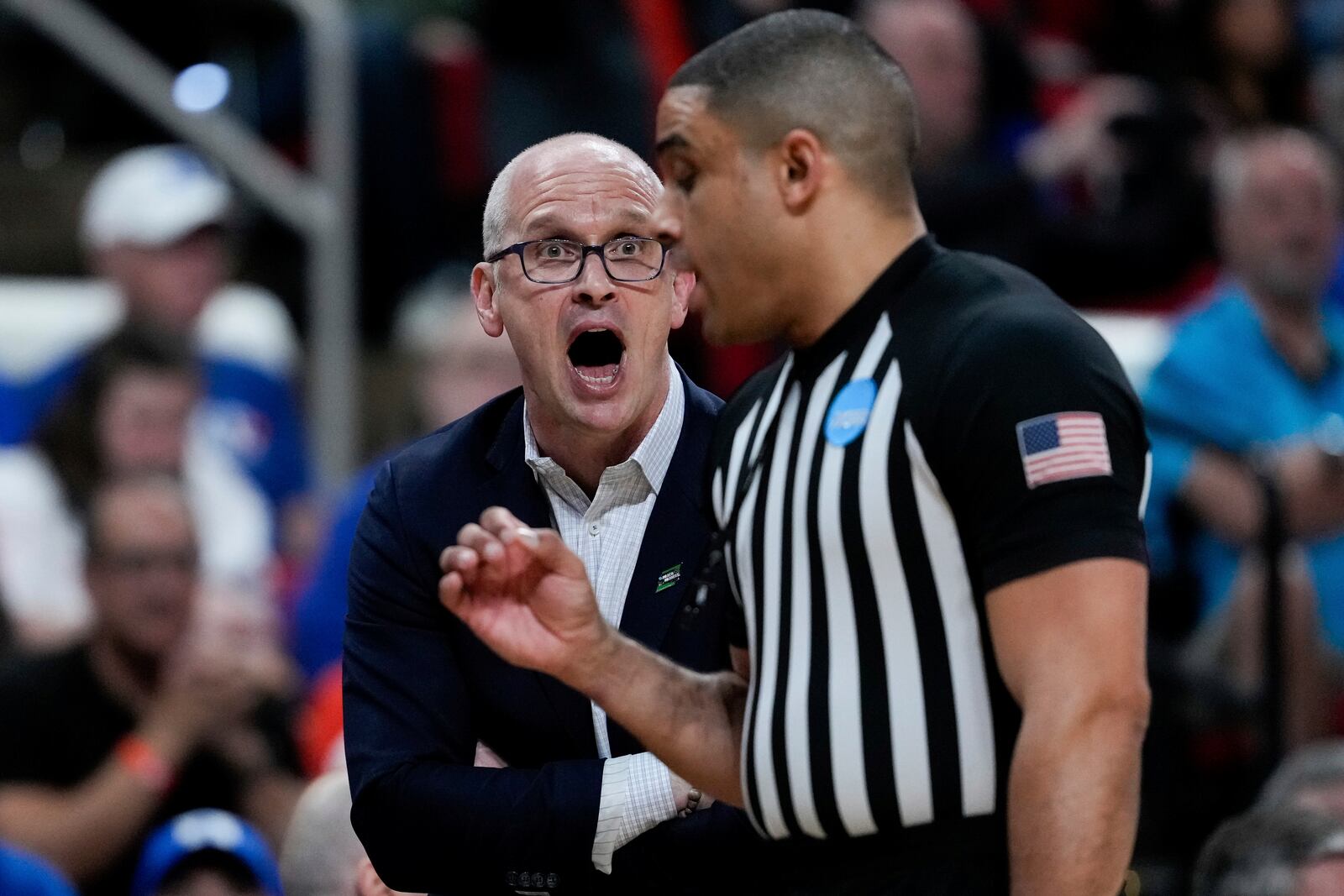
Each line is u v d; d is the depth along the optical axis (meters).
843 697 8.68
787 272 8.98
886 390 8.73
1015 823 8.07
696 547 11.00
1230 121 26.91
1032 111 26.55
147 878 15.80
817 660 8.78
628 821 10.45
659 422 11.11
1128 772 8.00
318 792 14.12
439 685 10.94
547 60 25.14
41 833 16.94
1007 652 8.29
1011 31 26.48
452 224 25.39
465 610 8.91
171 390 21.09
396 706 10.88
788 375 9.41
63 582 20.44
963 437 8.43
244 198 23.69
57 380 21.73
